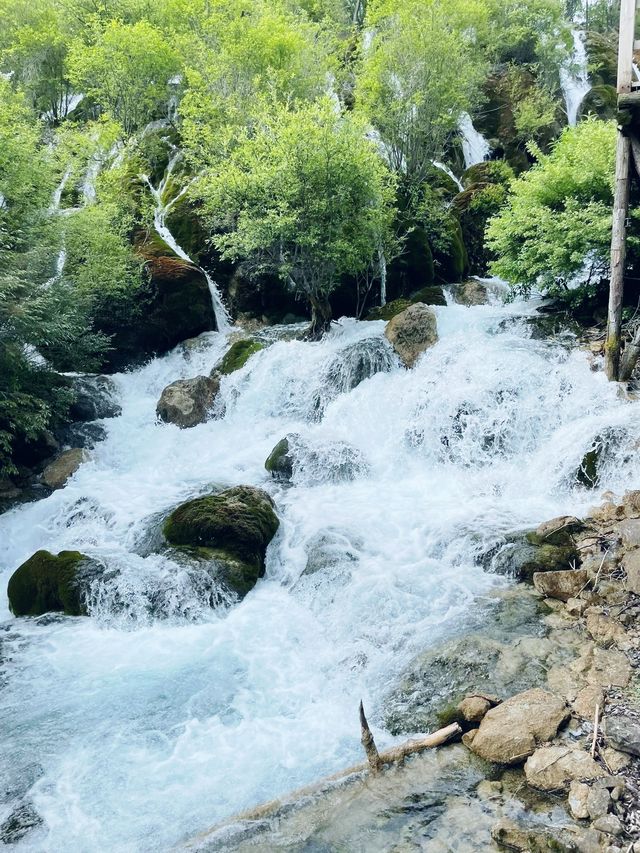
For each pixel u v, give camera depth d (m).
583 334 11.90
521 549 7.12
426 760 4.67
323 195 13.18
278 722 5.43
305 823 4.22
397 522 8.44
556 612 6.29
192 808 4.53
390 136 17.91
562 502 8.49
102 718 5.60
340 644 6.45
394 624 6.48
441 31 17.56
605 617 5.92
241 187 13.19
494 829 3.91
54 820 4.49
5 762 5.09
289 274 14.65
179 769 4.93
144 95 22.55
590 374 10.25
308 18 28.31
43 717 5.63
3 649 6.81
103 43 22.17
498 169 20.83
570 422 9.66
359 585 7.09
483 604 6.55
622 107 8.72
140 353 15.84
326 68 21.05
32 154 12.88
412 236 16.98
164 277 15.88
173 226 17.81
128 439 12.73
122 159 19.67
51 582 7.70
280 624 6.99
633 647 5.50
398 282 16.66
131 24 24.94
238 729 5.37
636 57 27.92
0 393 11.05
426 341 12.27
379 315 14.66
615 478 8.43
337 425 11.55
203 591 7.39
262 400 12.97
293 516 8.91
